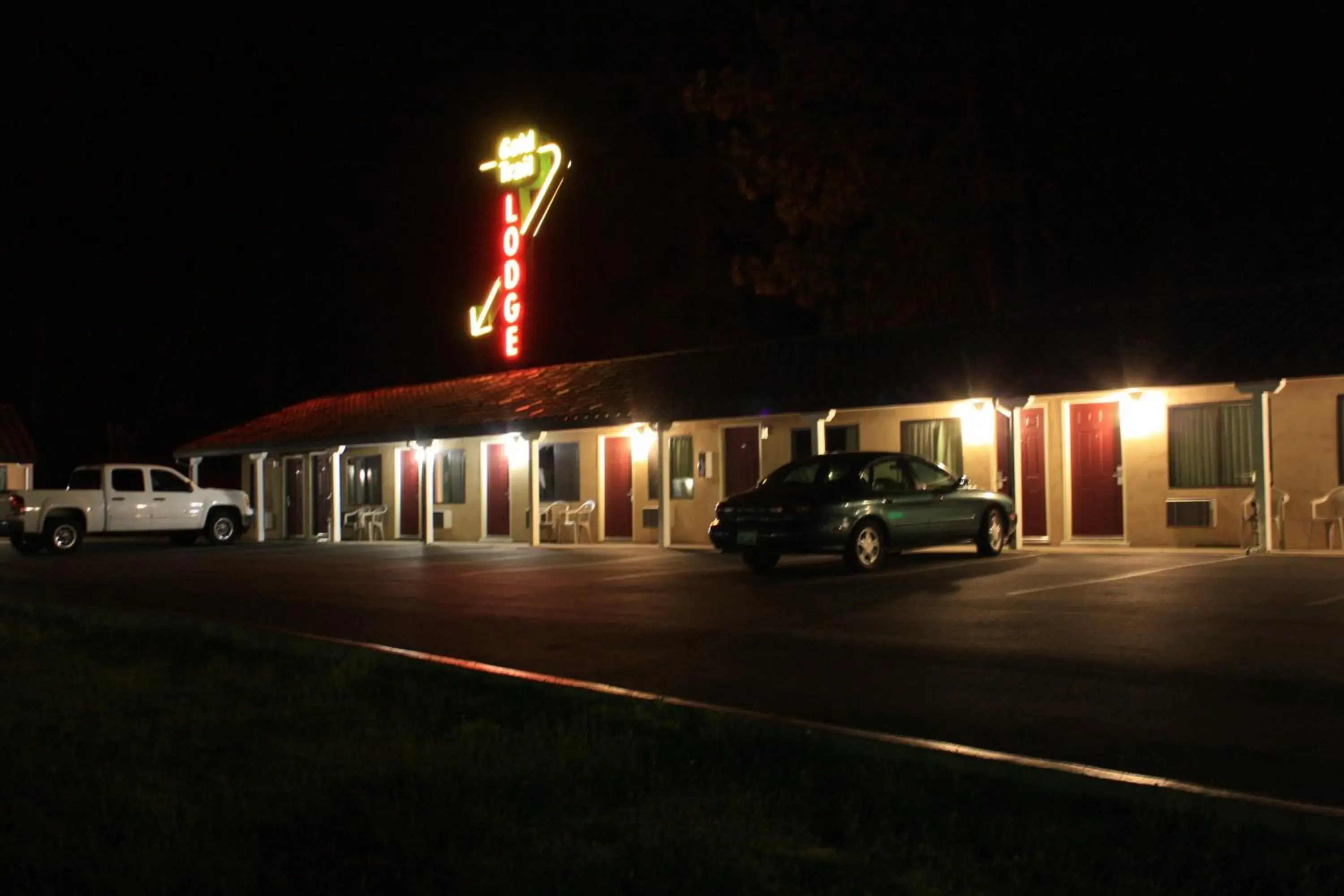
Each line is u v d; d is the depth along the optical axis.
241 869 5.57
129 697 9.46
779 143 34.09
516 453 29.39
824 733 7.69
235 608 16.47
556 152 33.28
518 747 7.64
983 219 32.28
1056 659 10.65
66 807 6.54
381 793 6.69
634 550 25.02
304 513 35.88
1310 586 14.70
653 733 8.10
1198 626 12.02
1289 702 8.77
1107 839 5.79
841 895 5.22
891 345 24.69
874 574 17.86
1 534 28.75
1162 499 20.61
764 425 24.89
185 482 31.69
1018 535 21.06
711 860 5.57
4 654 11.66
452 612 15.34
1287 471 19.36
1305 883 5.10
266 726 8.46
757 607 14.73
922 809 6.29
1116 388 19.83
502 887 5.33
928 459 22.58
